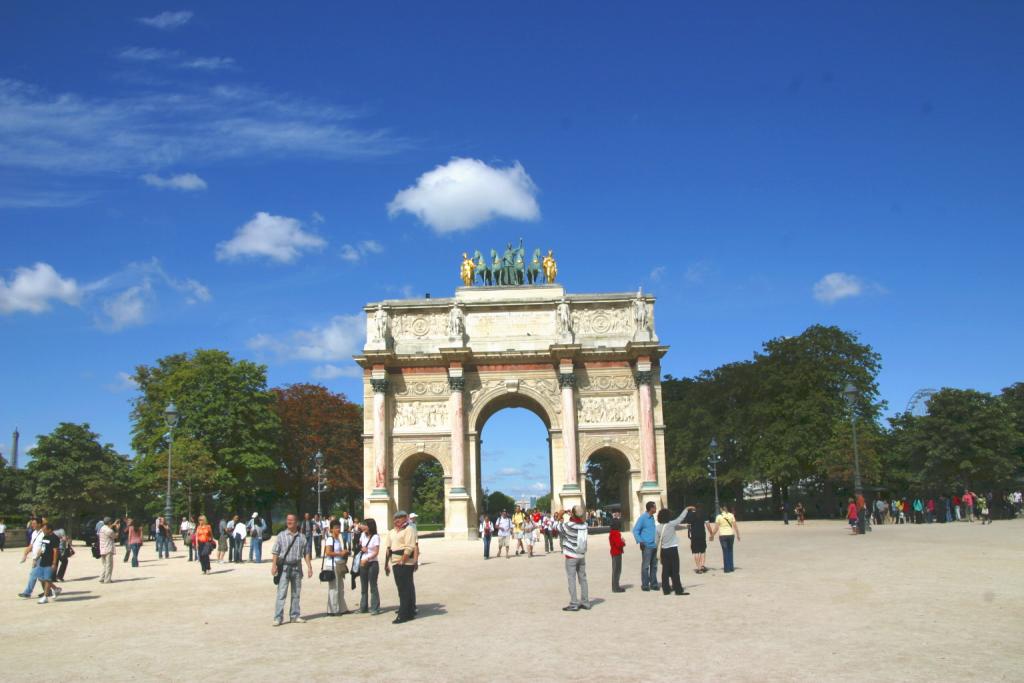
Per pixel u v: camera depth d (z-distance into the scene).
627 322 88.12
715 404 111.69
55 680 18.53
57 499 97.56
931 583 29.50
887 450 105.00
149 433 101.12
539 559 54.66
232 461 96.38
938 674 16.19
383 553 61.84
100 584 41.69
